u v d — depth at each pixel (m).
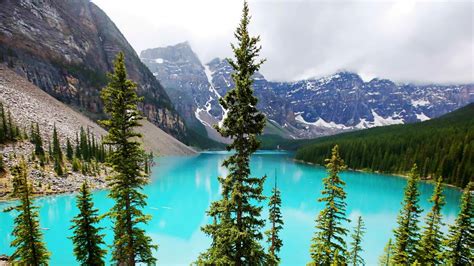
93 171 78.81
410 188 25.62
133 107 18.33
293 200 78.75
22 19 159.50
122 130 18.44
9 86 111.06
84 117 148.12
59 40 179.75
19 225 20.91
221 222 14.66
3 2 153.38
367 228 55.38
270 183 106.31
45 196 60.62
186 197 77.88
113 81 18.25
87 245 20.09
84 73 181.25
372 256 42.28
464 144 105.44
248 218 14.33
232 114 13.91
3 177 58.91
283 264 39.78
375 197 84.69
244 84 12.96
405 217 26.11
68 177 70.50
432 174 109.12
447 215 65.62
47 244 42.06
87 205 20.20
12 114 90.88
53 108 121.31
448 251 23.33
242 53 13.23
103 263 20.20
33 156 69.62
